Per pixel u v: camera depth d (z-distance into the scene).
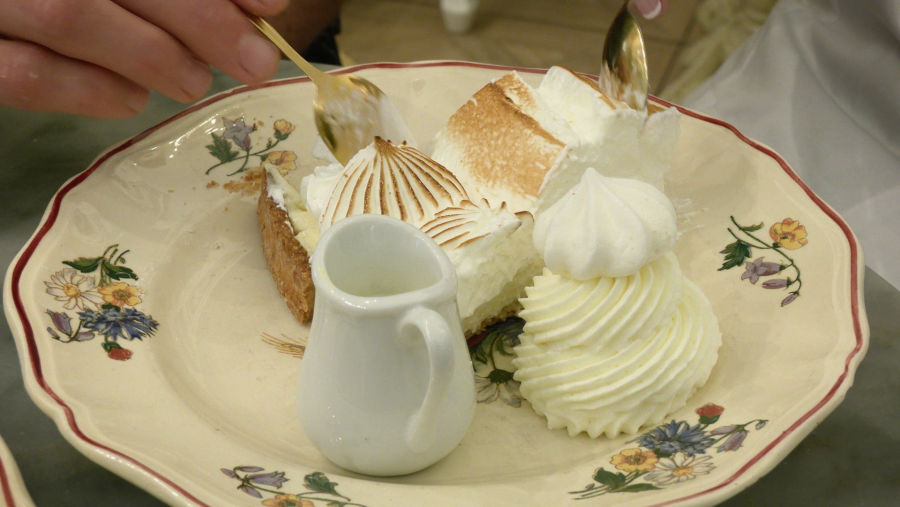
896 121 0.52
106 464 0.30
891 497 0.34
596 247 0.35
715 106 0.56
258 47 0.41
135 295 0.39
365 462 0.32
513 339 0.40
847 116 0.53
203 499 0.29
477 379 0.38
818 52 0.55
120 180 0.42
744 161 0.45
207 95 0.50
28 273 0.37
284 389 0.37
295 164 0.46
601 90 0.42
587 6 1.04
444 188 0.40
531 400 0.36
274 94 0.48
